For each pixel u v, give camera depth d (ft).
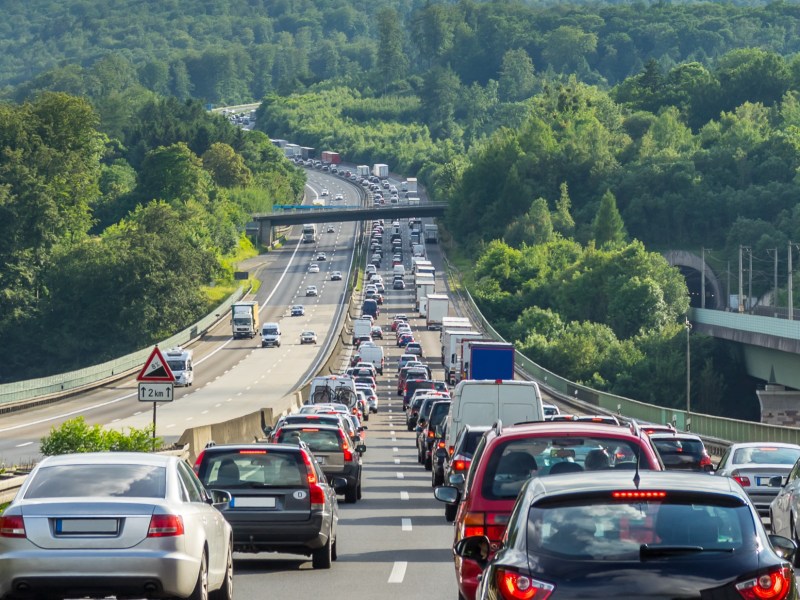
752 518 73.05
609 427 114.21
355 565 159.74
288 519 153.28
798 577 145.48
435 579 146.51
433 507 238.48
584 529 72.28
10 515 110.63
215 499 131.34
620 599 68.95
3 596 109.91
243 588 139.54
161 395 269.03
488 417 255.09
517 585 70.33
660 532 71.97
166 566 109.91
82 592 109.60
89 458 118.11
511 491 110.73
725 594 69.26
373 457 397.19
